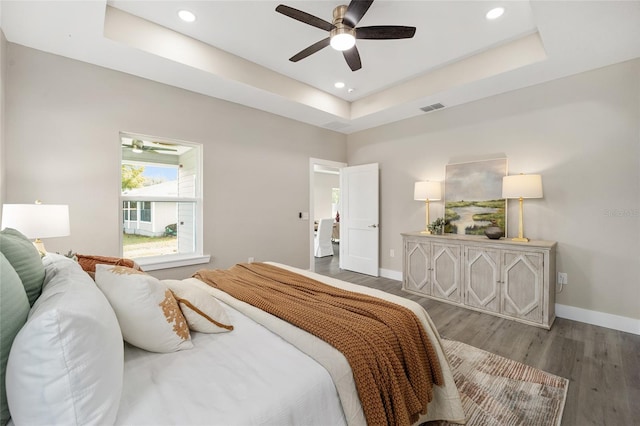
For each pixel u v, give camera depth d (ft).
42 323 2.33
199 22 8.51
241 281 7.05
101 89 9.34
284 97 11.81
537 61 8.89
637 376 6.59
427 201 13.46
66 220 7.20
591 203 9.53
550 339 8.43
